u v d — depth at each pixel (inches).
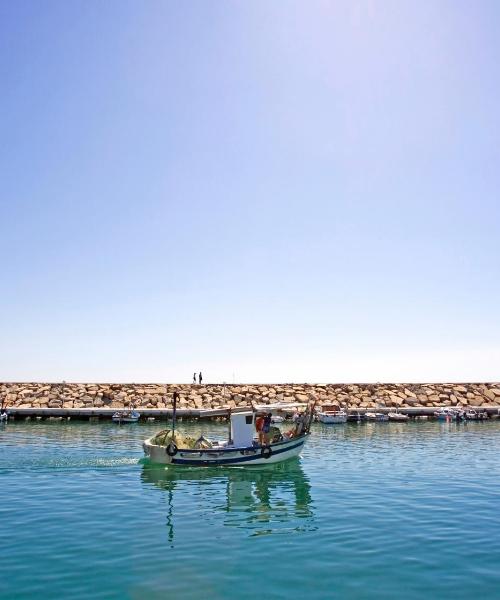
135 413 2281.0
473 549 644.1
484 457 1387.8
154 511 826.2
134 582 544.1
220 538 689.0
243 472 1162.6
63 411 2361.0
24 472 1151.0
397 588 532.1
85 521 767.7
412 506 855.7
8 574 564.7
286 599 506.3
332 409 2486.5
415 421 2416.3
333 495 939.3
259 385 2950.3
